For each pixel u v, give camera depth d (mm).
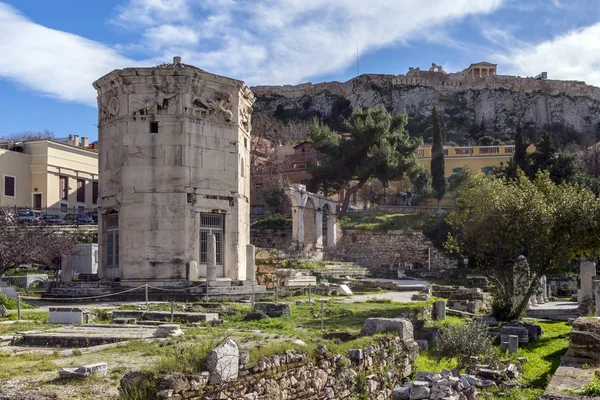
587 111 173875
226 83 33969
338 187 80000
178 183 32250
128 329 19016
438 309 29047
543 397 13219
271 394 11164
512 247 31812
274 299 30578
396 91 174000
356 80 177875
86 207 71812
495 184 36125
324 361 12953
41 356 14125
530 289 30547
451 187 86688
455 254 65312
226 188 33750
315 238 63562
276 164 87312
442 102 172375
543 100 172750
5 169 63000
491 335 24938
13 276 39719
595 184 67938
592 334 18719
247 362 10859
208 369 10055
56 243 40656
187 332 17438
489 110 171000
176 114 32500
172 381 9352
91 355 13844
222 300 29375
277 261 50469
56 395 10102
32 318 22344
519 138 71500
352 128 78125
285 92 181875
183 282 31406
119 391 9531
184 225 32062
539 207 30156
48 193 65812
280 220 66250
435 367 17875
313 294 37094
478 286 52156
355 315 24484
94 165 73438
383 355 15258
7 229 42188
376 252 67500
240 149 35125
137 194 32219
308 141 89688
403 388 13688
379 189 90938
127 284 31500
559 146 129750
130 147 32469
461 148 94062
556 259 30250
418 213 74562
